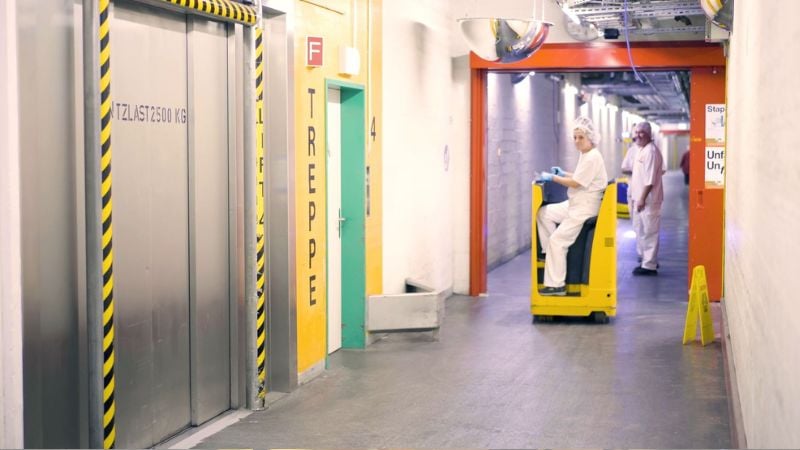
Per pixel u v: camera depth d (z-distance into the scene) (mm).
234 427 5328
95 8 4047
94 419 4141
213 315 5445
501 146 13234
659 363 7098
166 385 5027
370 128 7602
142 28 4676
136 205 4664
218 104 5434
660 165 12125
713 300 9922
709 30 8422
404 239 8695
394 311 7691
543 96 16219
